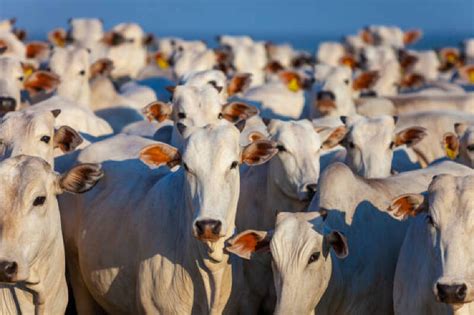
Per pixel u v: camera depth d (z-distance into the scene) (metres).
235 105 15.88
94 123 17.91
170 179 13.49
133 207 13.75
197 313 12.87
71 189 11.73
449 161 15.13
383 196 13.58
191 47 35.12
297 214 11.97
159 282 12.96
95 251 14.09
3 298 12.36
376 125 16.31
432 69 39.19
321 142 15.16
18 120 13.53
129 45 34.47
